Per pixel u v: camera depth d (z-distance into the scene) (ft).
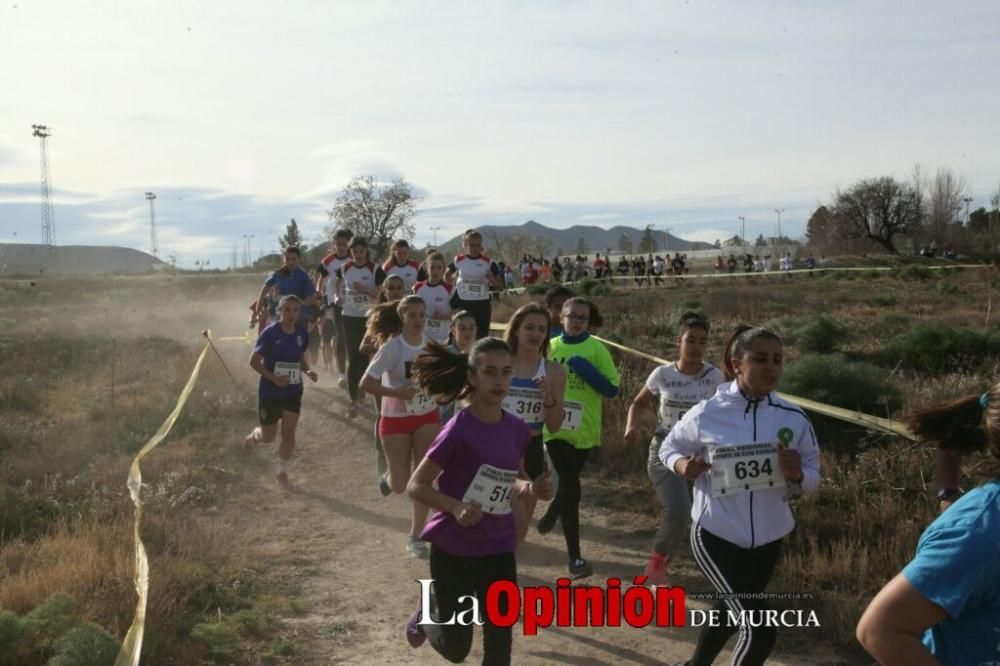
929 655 7.63
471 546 14.08
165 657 16.24
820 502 23.98
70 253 485.97
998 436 8.02
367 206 153.07
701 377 20.18
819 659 16.80
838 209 247.91
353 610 19.54
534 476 20.25
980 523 7.59
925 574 7.60
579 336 21.72
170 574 19.29
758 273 165.48
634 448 30.37
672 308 75.36
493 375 13.98
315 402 41.63
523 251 236.43
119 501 25.61
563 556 22.90
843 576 19.62
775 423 14.15
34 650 15.70
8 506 24.34
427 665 16.85
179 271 189.98
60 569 19.03
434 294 35.24
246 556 22.30
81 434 34.35
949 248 229.86
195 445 33.78
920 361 46.70
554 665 16.83
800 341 55.11
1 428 34.42
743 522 14.07
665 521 19.26
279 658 17.01
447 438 14.03
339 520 26.35
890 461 25.68
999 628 7.66
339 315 44.55
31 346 58.39
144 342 60.18
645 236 401.08
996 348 46.29
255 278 159.63
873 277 144.05
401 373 22.99
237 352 56.49
